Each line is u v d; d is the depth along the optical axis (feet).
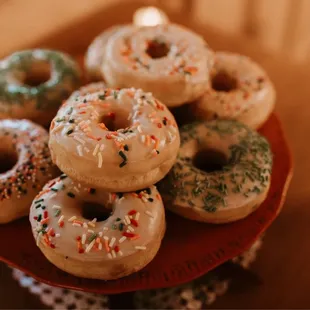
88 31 2.39
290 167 1.86
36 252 1.68
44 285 1.78
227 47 2.37
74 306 1.76
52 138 1.62
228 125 1.84
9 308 1.75
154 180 1.62
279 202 1.78
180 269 1.66
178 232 1.73
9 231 1.73
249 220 1.75
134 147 1.58
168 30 1.92
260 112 1.91
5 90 1.97
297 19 3.33
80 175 1.59
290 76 2.27
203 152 1.84
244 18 3.40
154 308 1.77
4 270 1.81
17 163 1.78
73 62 2.11
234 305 1.77
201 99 1.89
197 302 1.78
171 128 1.65
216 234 1.73
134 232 1.58
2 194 1.72
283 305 1.77
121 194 1.64
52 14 3.23
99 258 1.56
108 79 1.83
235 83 1.97
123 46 1.86
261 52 2.36
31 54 2.10
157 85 1.77
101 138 1.59
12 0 3.33
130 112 1.67
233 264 1.81
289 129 2.12
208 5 3.47
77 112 1.65
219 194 1.71
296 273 1.83
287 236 1.89
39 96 1.96
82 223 1.60
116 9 2.50
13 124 1.86
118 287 1.61
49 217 1.61
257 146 1.80
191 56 1.83
